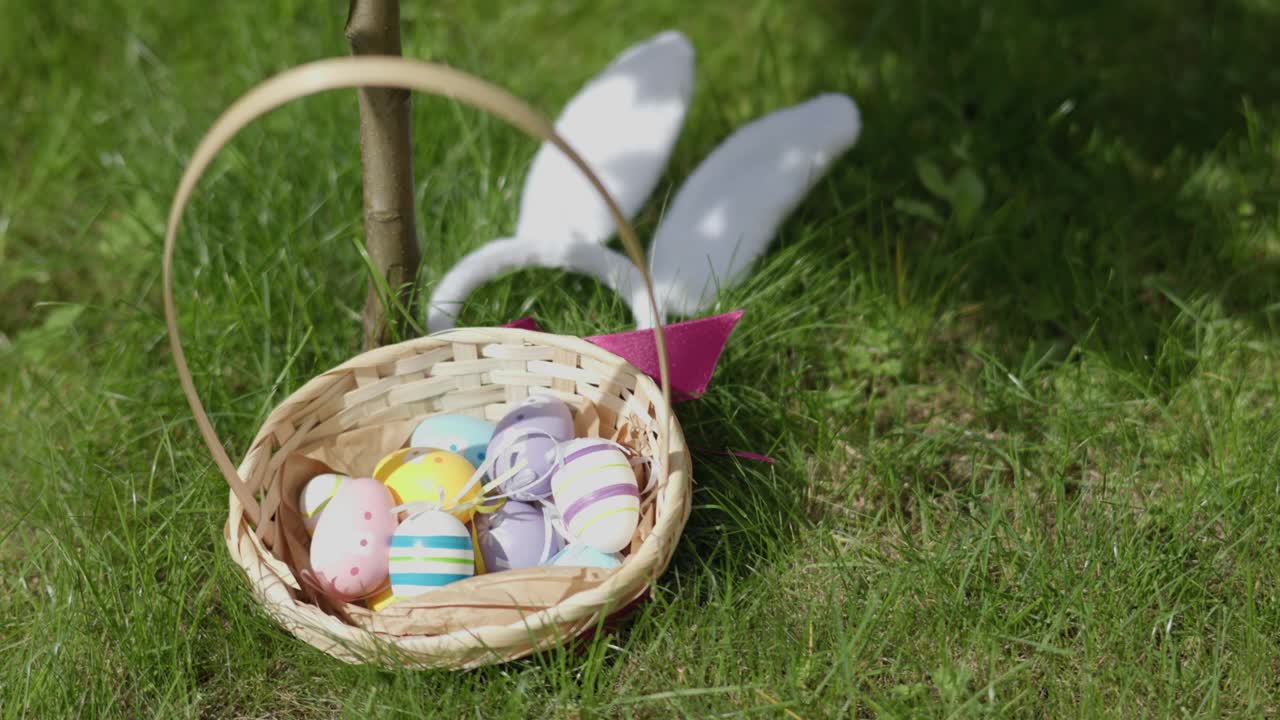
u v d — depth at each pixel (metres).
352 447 1.69
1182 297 2.08
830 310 2.06
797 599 1.62
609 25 2.87
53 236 2.37
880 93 2.56
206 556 1.70
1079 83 2.56
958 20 2.75
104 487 1.78
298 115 2.38
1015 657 1.52
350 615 1.42
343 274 2.18
